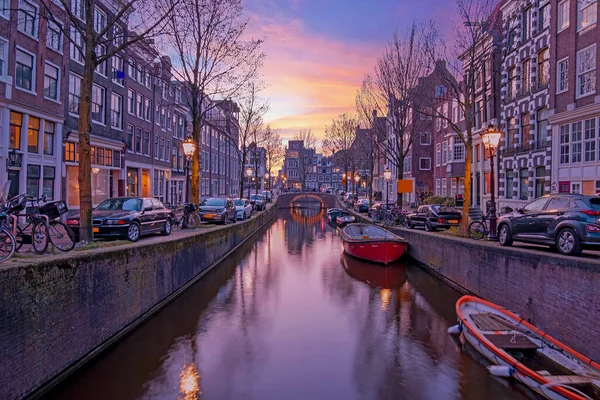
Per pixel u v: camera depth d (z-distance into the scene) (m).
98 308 8.07
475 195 30.97
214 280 15.12
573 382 6.39
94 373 7.61
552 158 20.75
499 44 26.22
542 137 22.42
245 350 8.77
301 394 6.98
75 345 7.30
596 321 7.27
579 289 7.73
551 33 20.75
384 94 30.50
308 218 51.94
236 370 7.83
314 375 7.66
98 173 24.95
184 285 13.40
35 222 8.33
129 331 9.34
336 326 10.33
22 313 5.98
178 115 40.81
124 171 27.98
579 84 18.88
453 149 34.81
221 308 11.66
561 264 8.27
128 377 7.46
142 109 31.47
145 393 6.93
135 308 9.72
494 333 8.45
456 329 9.66
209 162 51.38
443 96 31.25
